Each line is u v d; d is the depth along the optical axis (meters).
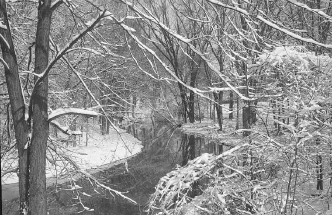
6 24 5.49
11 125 7.66
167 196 3.84
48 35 5.74
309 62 4.89
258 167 4.82
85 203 12.00
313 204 7.35
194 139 24.58
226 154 4.27
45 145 5.61
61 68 9.25
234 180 4.45
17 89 5.56
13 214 10.88
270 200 4.62
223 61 6.11
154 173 15.81
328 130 4.76
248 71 4.99
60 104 9.45
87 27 4.78
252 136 4.79
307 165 4.75
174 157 19.61
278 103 4.96
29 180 5.55
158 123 33.16
